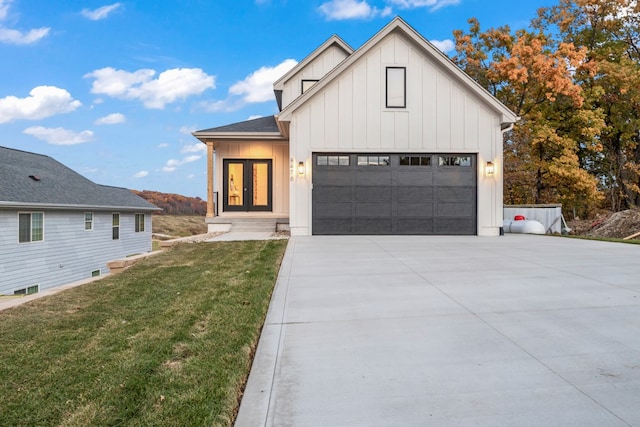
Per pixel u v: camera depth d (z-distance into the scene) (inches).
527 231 519.2
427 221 451.8
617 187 845.8
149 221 864.3
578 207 808.3
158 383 97.7
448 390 96.2
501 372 105.4
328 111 444.1
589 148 734.5
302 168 442.9
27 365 109.1
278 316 155.8
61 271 570.3
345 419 84.5
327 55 598.5
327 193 446.9
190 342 125.3
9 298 188.2
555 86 657.0
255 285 201.6
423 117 448.1
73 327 142.0
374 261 271.9
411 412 86.7
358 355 118.0
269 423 83.4
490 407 88.1
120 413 84.9
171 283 213.2
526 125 721.0
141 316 154.3
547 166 708.0
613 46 765.9
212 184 536.1
